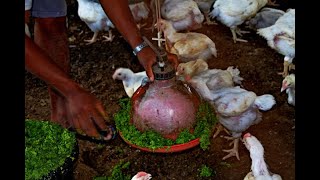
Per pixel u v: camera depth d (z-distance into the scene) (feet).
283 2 19.01
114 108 14.11
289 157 12.14
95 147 12.39
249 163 11.94
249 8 15.97
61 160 8.70
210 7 17.30
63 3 11.43
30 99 14.71
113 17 9.38
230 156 12.10
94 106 8.02
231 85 12.78
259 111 12.76
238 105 11.60
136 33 9.37
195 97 9.21
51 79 7.85
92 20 16.47
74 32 18.04
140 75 13.82
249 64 15.72
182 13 16.15
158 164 11.82
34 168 8.52
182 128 8.82
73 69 15.97
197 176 11.56
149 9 18.17
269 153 12.32
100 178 11.32
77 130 8.35
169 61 9.24
